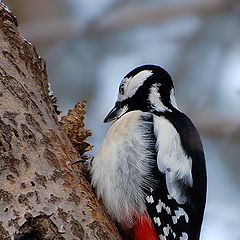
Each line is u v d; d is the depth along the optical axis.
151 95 10.19
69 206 8.42
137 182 9.34
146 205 9.33
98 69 16.83
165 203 9.39
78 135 9.58
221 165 15.23
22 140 8.59
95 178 9.27
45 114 8.98
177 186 9.48
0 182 8.34
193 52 17.14
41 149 8.65
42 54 16.97
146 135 9.52
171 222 9.38
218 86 16.77
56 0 17.80
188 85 16.92
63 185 8.53
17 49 9.16
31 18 17.59
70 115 9.69
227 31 17.25
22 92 8.88
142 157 9.41
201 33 17.28
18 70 9.03
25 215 8.22
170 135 9.62
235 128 16.11
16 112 8.70
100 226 8.52
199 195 9.64
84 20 17.03
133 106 10.27
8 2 17.56
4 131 8.55
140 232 9.33
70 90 16.56
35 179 8.42
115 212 9.27
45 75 9.49
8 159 8.44
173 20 17.27
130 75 10.42
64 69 16.75
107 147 9.42
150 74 10.30
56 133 8.93
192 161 9.65
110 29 17.05
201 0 17.36
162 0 17.77
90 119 16.12
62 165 8.67
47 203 8.34
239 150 15.68
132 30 17.16
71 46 16.95
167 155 9.50
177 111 10.22
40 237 8.30
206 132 16.38
